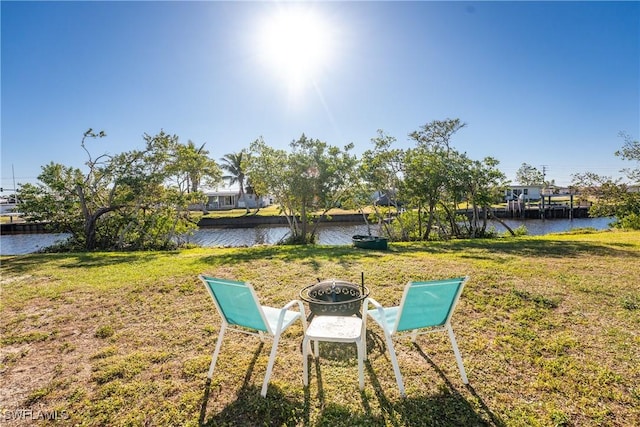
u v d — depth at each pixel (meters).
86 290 5.57
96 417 2.37
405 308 2.51
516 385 2.65
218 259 8.32
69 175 14.22
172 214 15.66
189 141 28.92
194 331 3.84
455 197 15.53
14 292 5.53
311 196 14.54
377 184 15.54
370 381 2.74
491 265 6.85
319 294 3.51
